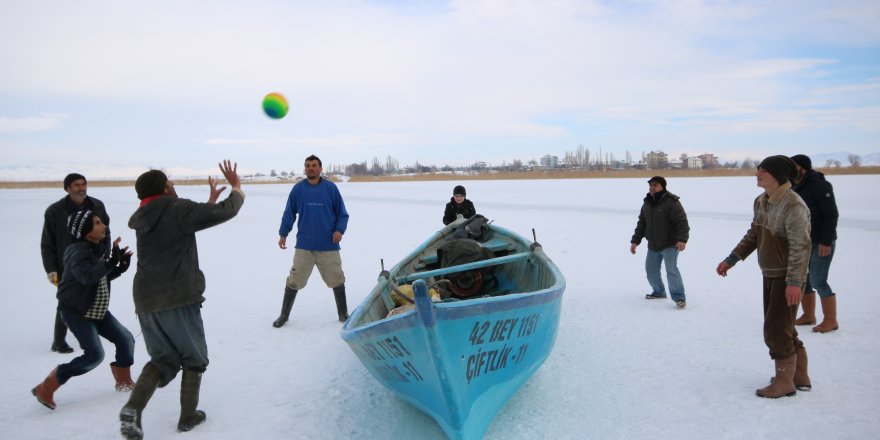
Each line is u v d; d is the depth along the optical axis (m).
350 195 39.66
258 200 35.88
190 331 4.56
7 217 24.62
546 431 4.41
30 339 7.14
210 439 4.52
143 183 4.50
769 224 4.71
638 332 6.76
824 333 6.36
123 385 5.45
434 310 3.79
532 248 7.12
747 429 4.29
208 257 13.69
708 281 9.43
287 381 5.72
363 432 4.62
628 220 19.59
